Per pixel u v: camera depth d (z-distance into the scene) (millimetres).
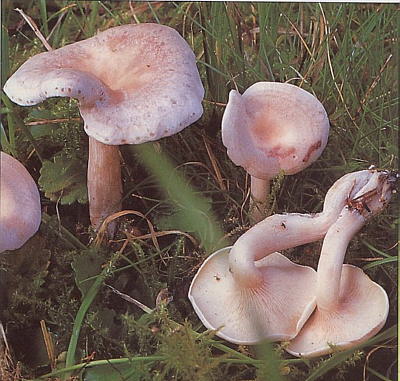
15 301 233
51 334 232
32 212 228
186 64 232
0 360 228
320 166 257
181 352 206
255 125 235
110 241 247
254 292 222
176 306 236
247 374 220
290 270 229
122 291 240
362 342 213
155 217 250
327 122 233
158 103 221
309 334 219
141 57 235
